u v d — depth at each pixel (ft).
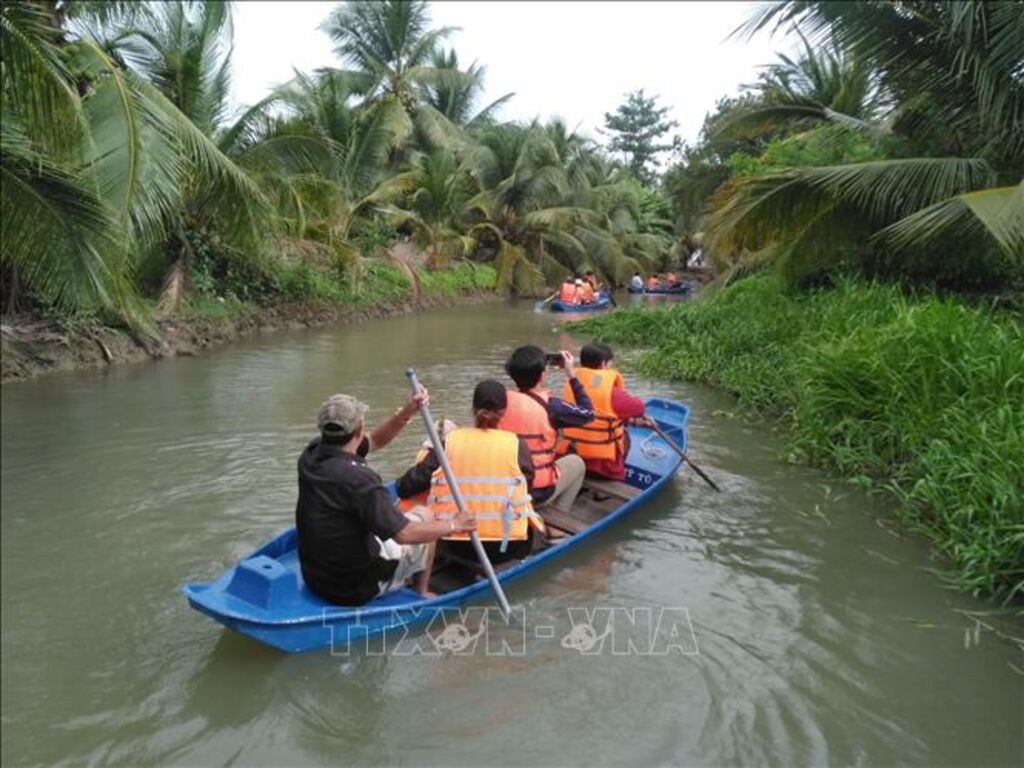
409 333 48.83
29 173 21.06
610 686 11.00
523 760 9.54
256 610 11.27
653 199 126.31
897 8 26.66
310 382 31.30
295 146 45.39
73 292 23.22
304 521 11.70
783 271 34.24
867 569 14.69
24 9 18.20
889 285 31.09
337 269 56.34
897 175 26.84
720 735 10.02
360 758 9.59
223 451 21.56
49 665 11.50
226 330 41.98
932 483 16.14
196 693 10.84
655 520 17.01
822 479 19.75
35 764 9.50
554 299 68.85
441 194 72.43
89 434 23.02
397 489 14.07
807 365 24.12
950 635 12.41
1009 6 23.82
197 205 40.63
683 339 37.73
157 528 16.38
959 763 9.56
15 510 17.21
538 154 84.48
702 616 12.92
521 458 13.84
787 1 27.43
